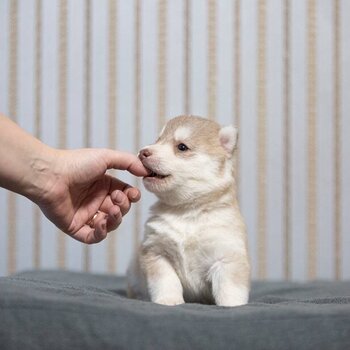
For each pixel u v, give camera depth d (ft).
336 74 3.25
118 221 1.93
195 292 2.11
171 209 2.11
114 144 3.25
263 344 1.44
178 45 3.24
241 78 3.24
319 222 3.25
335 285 2.60
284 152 3.24
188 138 2.11
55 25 3.24
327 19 3.23
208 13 3.23
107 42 3.25
